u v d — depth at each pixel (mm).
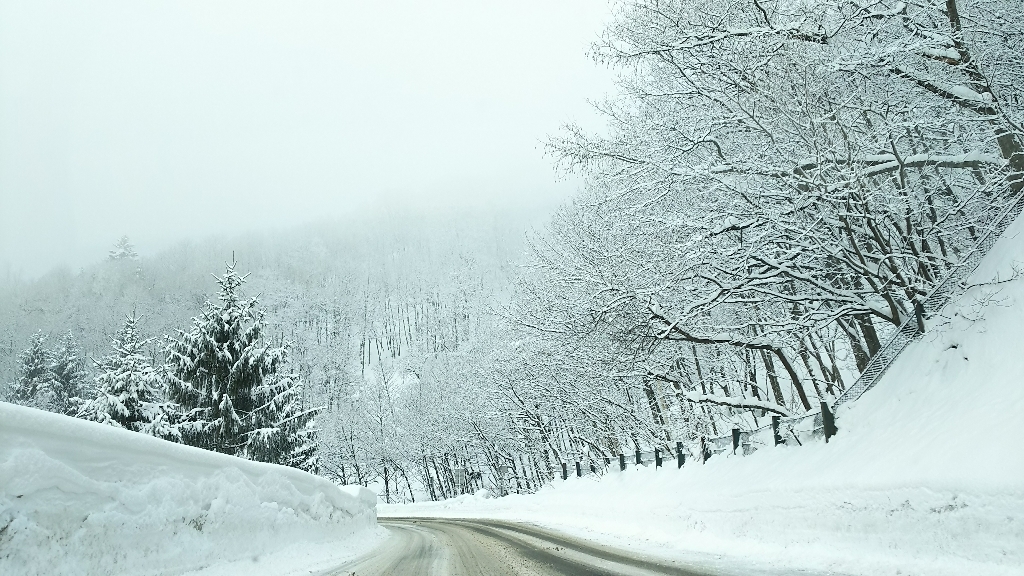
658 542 11734
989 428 7043
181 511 7746
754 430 13695
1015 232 9711
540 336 24672
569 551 10852
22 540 5375
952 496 6504
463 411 44031
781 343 14078
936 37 10984
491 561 9898
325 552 11859
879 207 11844
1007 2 11727
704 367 21781
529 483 43000
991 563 5922
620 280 15258
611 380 23078
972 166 11180
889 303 11664
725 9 12867
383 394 61594
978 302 9312
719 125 13336
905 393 9961
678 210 15188
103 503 6457
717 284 13297
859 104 11906
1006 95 11812
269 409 30703
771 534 9562
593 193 19938
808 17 11641
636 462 21219
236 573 8070
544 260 24047
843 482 8375
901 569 6707
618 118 15930
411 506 43656
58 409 67062
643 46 13492
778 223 11812
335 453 59750
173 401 29031
